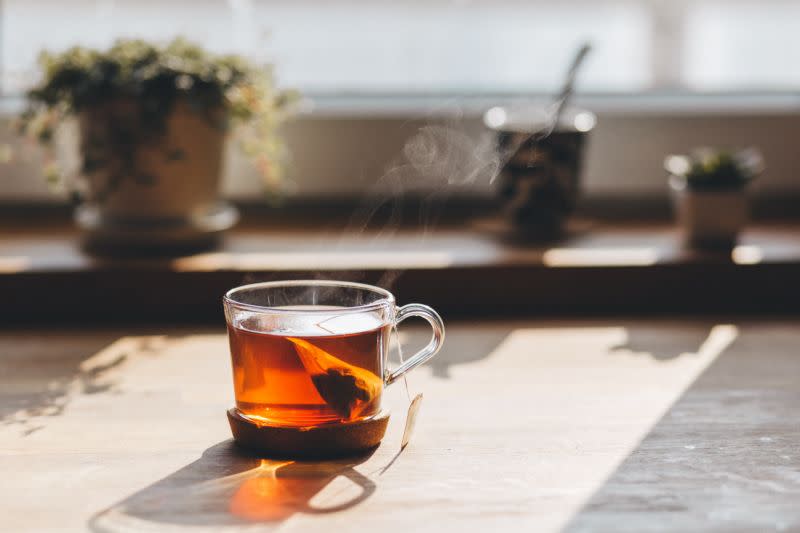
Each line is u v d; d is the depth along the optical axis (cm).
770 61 150
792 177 150
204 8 144
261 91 130
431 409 103
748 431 99
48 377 109
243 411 97
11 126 141
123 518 88
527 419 101
